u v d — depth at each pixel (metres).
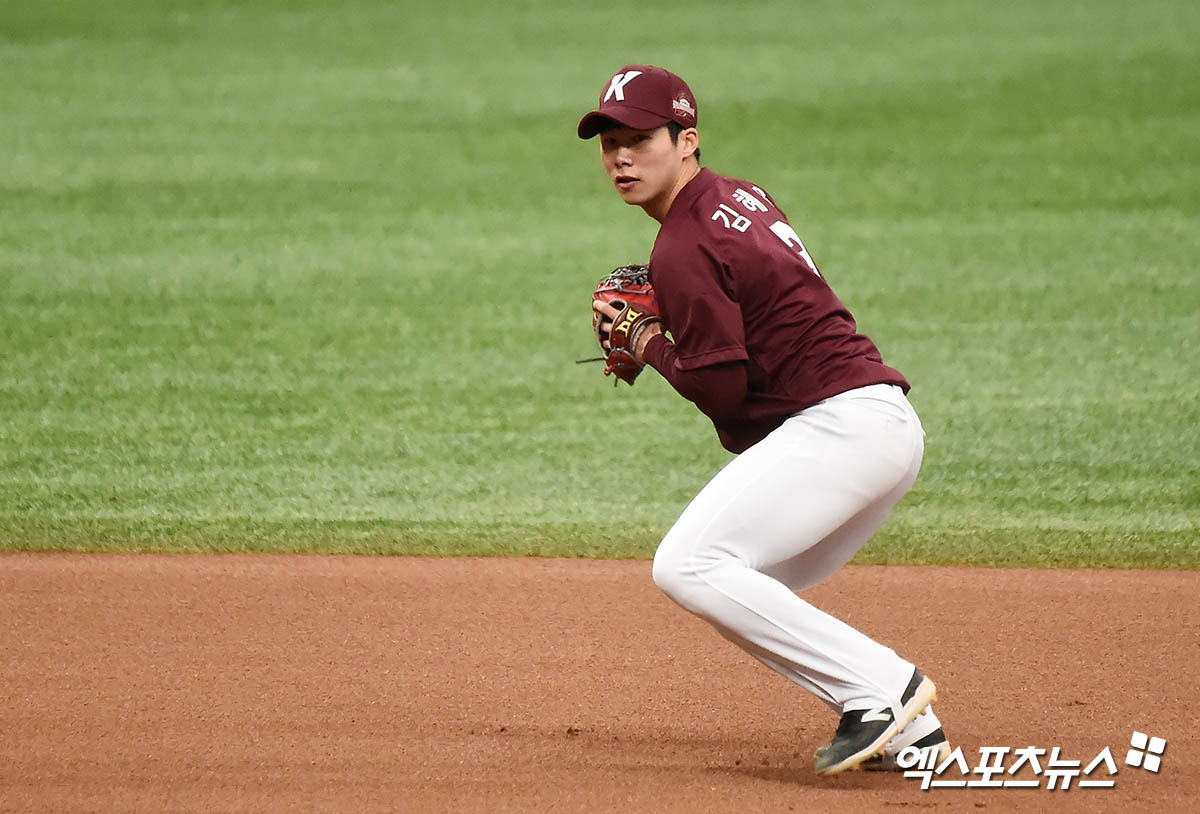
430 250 48.38
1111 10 100.19
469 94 76.62
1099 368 34.66
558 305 41.62
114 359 35.66
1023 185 57.16
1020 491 26.38
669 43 91.38
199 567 22.45
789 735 16.00
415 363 35.69
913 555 23.16
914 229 50.84
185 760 15.12
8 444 29.06
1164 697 17.12
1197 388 32.78
